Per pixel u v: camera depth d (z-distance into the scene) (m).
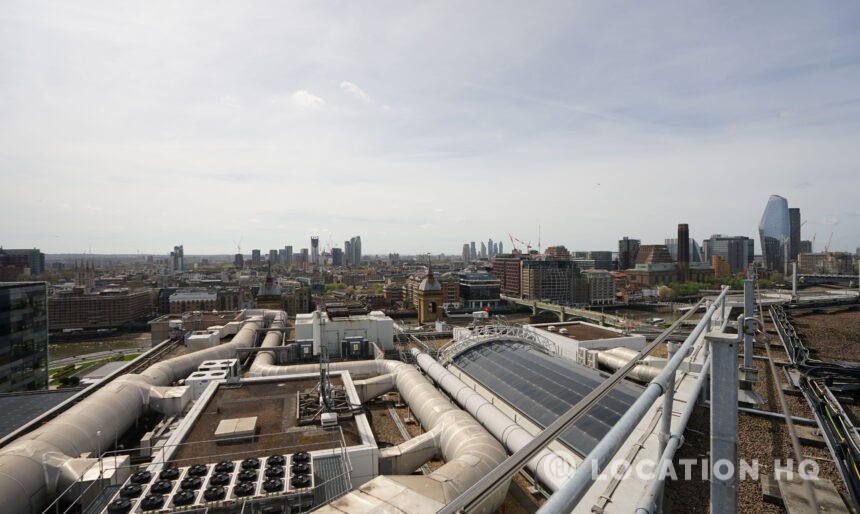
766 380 39.72
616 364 67.06
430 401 52.72
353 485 38.84
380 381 64.06
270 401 52.22
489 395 57.50
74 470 36.69
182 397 56.09
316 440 42.06
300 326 90.38
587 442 39.09
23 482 34.41
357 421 45.88
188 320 104.56
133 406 52.53
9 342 90.00
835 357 50.47
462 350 74.44
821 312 87.88
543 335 84.50
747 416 31.05
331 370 69.88
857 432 27.16
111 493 33.72
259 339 108.19
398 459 41.66
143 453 44.16
